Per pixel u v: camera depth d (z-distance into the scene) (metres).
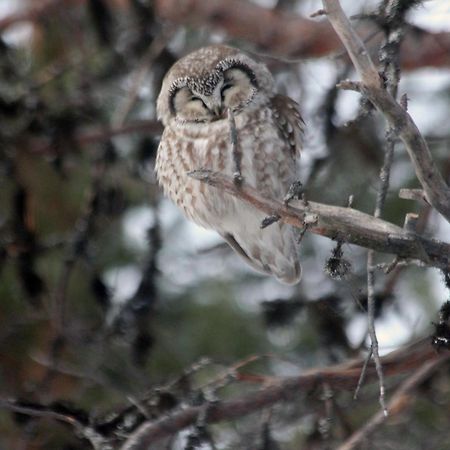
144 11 12.94
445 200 7.71
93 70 13.60
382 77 7.56
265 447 9.92
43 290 12.18
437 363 10.50
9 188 13.23
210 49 11.69
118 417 9.87
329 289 11.80
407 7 8.83
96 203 12.13
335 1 7.45
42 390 11.58
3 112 12.82
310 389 10.19
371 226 7.82
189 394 9.88
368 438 10.06
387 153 8.22
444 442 11.32
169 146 11.48
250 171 11.16
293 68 13.53
